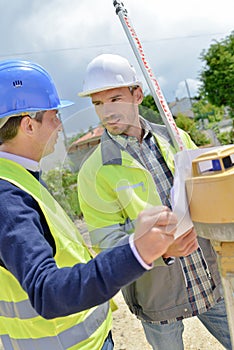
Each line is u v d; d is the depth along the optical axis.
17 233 1.05
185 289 1.82
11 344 1.44
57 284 0.95
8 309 1.38
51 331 1.35
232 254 1.13
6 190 1.16
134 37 1.44
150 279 1.82
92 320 1.47
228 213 1.06
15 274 1.05
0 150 1.34
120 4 1.46
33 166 1.34
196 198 1.12
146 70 1.39
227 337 1.94
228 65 15.71
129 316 3.61
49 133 1.36
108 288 0.94
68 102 1.30
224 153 1.12
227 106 15.60
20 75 1.33
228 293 1.18
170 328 1.89
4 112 1.31
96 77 1.59
